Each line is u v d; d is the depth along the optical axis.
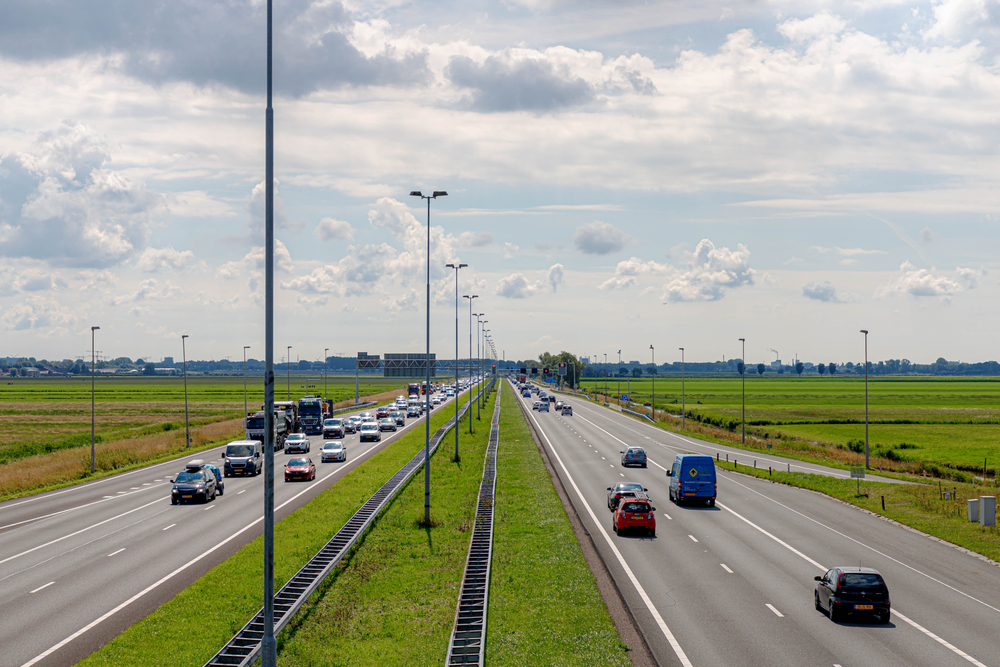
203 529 41.56
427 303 49.91
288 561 33.69
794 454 83.81
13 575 32.16
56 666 22.06
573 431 107.50
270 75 20.02
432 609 27.75
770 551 36.72
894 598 28.95
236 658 21.73
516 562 33.22
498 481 58.03
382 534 40.09
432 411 151.12
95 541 38.81
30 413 159.00
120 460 74.12
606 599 28.42
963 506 49.59
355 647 23.86
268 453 18.89
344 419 114.69
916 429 121.19
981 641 23.91
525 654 22.39
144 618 26.31
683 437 101.69
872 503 51.03
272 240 19.53
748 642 23.73
